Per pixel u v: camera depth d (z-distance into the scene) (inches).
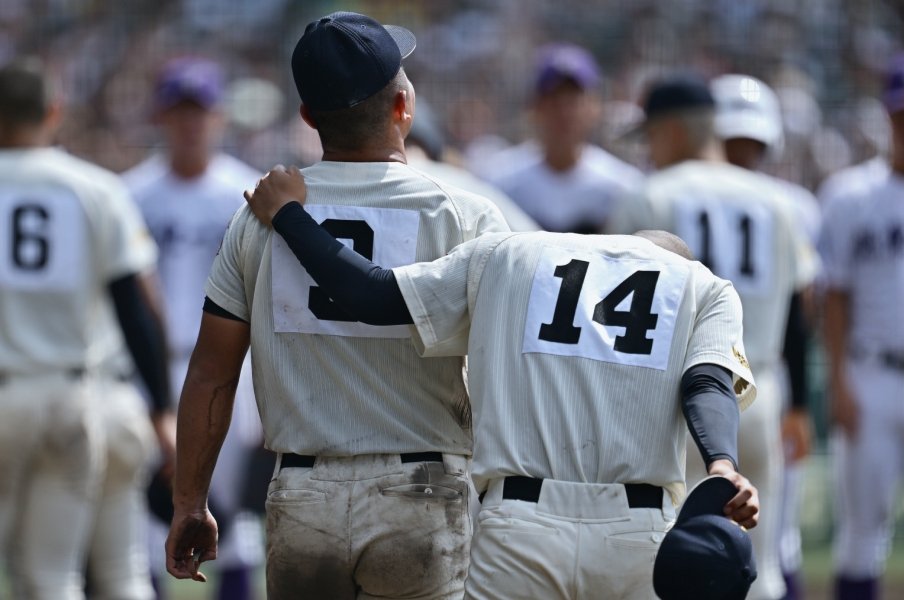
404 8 2204.7
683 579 390.6
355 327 456.4
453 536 461.7
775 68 2033.7
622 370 435.2
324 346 458.0
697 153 826.2
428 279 446.3
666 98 828.0
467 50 2116.1
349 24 463.8
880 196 973.2
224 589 961.5
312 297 457.4
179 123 1015.0
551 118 1075.3
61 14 2156.7
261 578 1175.6
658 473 432.1
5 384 743.7
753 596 789.2
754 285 795.4
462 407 470.9
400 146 474.9
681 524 397.7
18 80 755.4
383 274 445.1
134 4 2148.1
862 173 995.9
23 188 749.3
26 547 770.8
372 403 457.1
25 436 747.4
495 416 438.6
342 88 459.8
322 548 456.4
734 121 914.7
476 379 446.6
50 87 770.8
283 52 2017.7
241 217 470.9
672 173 808.9
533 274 446.9
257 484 973.8
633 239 460.8
